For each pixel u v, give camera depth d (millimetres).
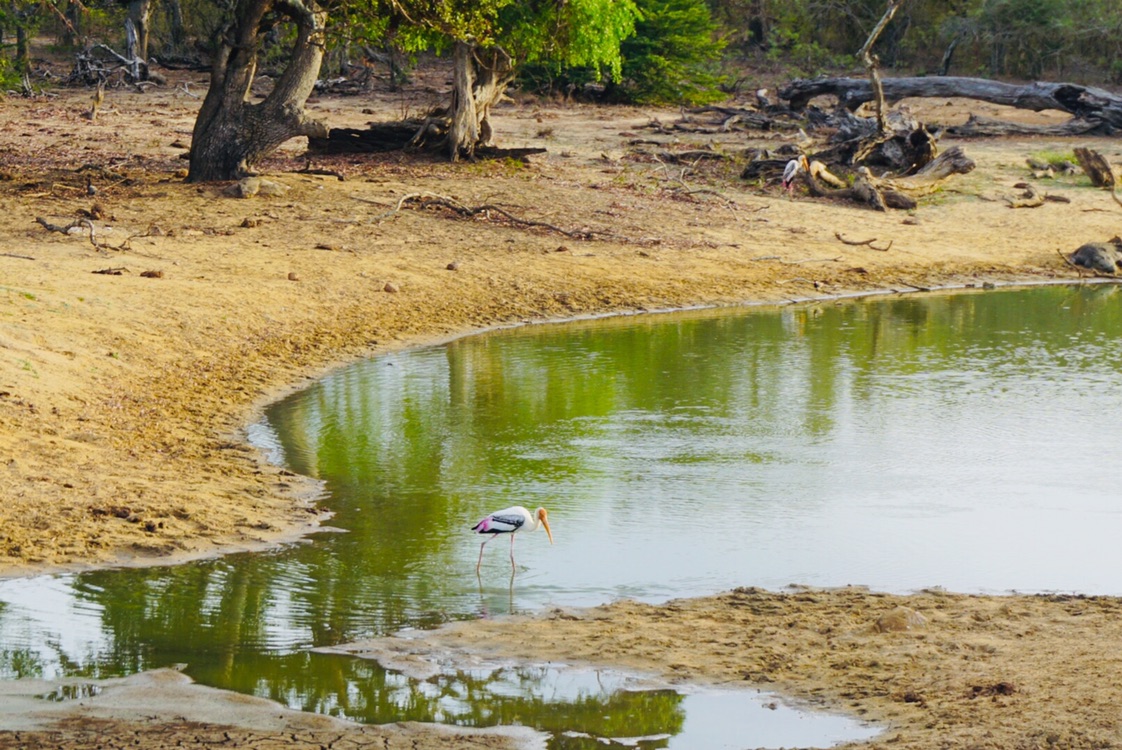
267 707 8312
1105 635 9562
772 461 15586
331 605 10539
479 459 15469
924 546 12430
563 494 14078
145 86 60594
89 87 61031
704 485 14516
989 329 24750
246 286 23328
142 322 20000
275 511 13000
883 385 19859
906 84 53156
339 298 23828
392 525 12805
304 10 32188
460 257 27984
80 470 13469
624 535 12672
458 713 8344
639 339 23203
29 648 9375
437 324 23438
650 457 15703
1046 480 14820
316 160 38844
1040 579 11508
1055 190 40281
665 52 61344
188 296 21938
